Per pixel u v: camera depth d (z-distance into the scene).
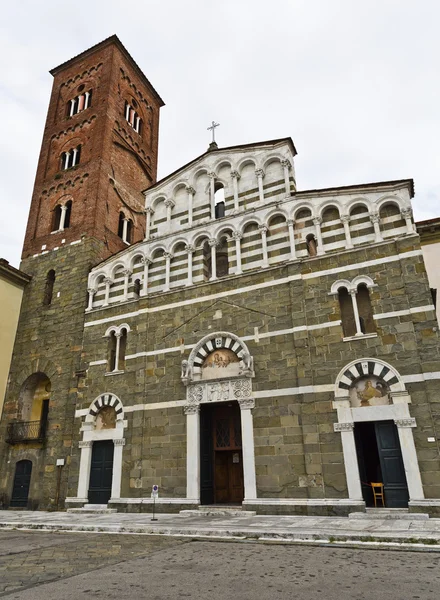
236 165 32.31
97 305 33.75
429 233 28.44
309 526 17.34
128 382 29.50
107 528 18.73
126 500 26.28
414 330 22.59
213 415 28.02
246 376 25.55
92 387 30.81
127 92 48.56
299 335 25.03
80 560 12.48
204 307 28.89
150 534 17.41
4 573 10.97
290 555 12.69
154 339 29.77
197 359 27.52
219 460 27.66
